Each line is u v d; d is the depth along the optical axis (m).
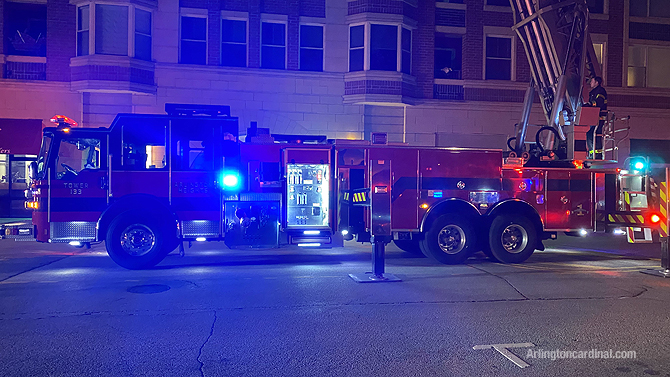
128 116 8.57
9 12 16.92
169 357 4.22
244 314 5.58
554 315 5.64
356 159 9.14
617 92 20.09
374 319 5.42
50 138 8.48
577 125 10.33
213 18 17.44
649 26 20.44
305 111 18.05
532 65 12.00
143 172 8.59
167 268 8.55
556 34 11.11
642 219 9.10
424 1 18.98
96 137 8.52
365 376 3.86
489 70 19.69
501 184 9.45
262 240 8.85
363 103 18.20
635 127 20.20
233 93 17.56
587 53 11.05
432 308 5.91
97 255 10.12
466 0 19.36
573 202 9.69
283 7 18.00
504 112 19.45
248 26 17.75
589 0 20.16
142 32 16.89
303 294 6.58
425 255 9.67
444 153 9.30
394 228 9.11
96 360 4.14
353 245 12.01
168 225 8.55
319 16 18.17
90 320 5.30
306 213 9.09
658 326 5.23
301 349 4.45
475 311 5.79
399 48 18.20
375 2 17.91
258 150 8.94
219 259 9.62
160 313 5.59
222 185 8.76
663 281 7.62
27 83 16.42
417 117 18.86
